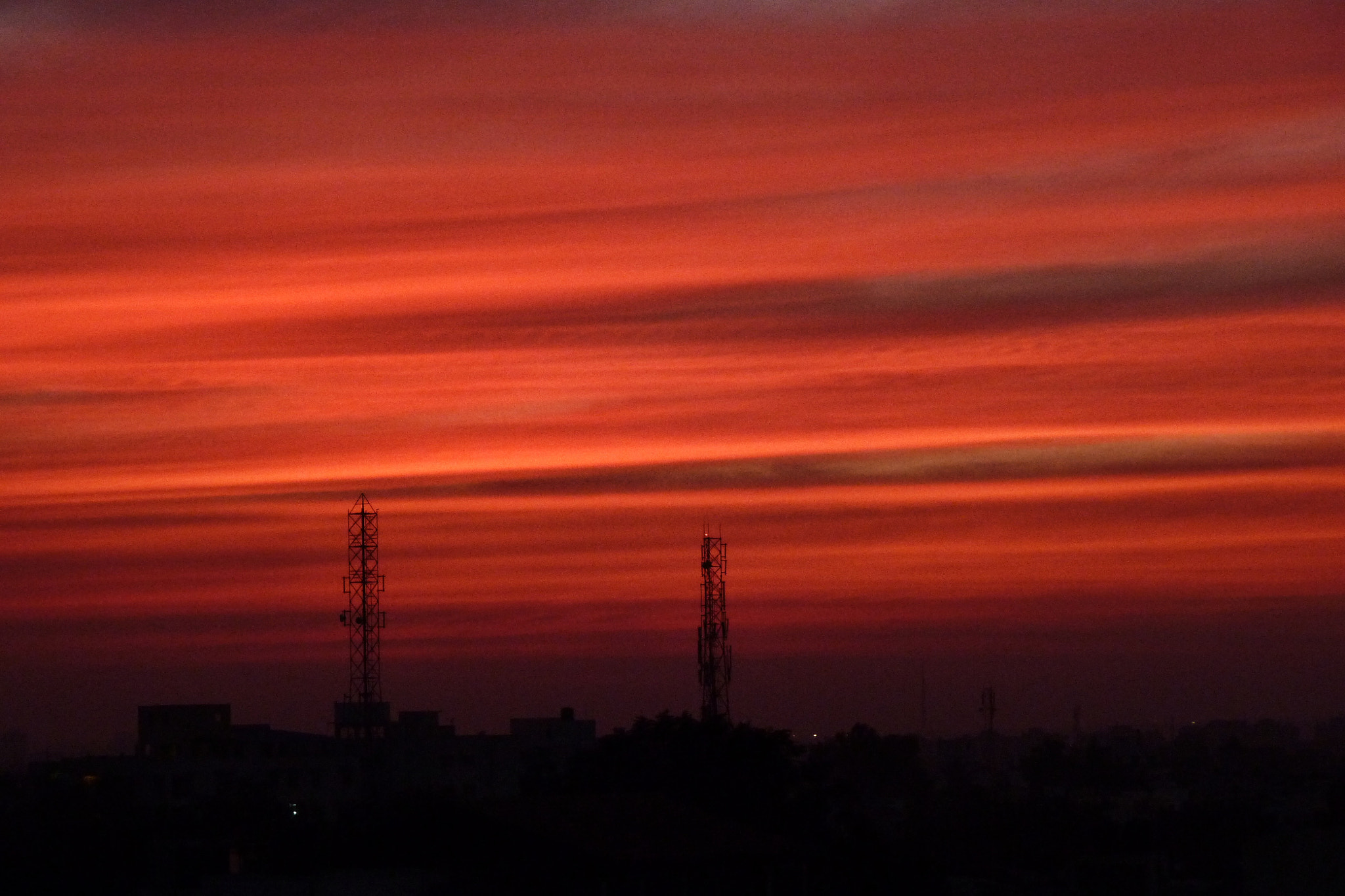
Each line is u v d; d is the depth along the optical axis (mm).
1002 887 118625
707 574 131750
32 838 100188
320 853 90938
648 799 89062
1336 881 92875
